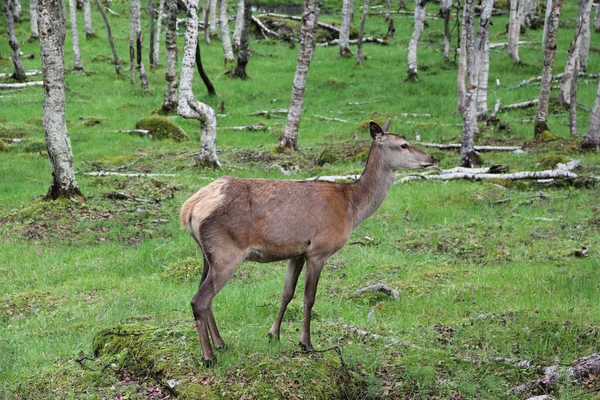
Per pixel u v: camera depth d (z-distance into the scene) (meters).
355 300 9.32
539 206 14.25
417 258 11.50
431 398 6.14
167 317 8.33
